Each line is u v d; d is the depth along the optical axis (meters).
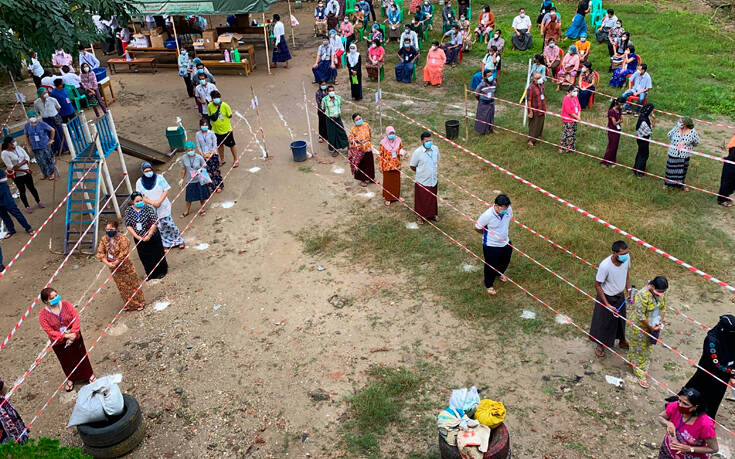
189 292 9.68
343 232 11.12
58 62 19.69
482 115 14.75
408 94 18.58
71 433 7.13
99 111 18.95
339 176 13.54
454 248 10.26
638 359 7.08
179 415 7.22
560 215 10.93
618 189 11.73
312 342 8.30
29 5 11.44
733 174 10.58
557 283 9.03
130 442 6.67
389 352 7.98
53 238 11.69
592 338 7.62
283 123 17.00
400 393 7.26
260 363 7.99
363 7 24.97
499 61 18.30
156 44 23.25
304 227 11.42
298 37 26.84
